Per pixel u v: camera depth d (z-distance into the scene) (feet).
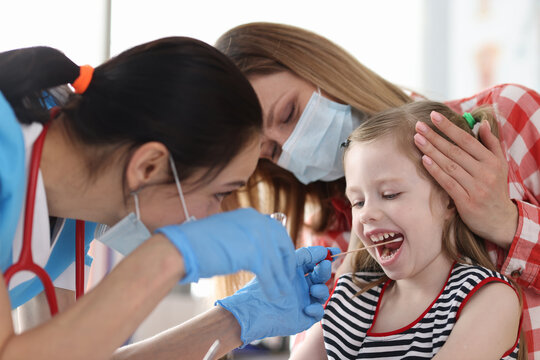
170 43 2.89
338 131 4.47
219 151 2.81
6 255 2.81
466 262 3.71
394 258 3.64
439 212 3.70
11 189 2.65
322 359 3.98
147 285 2.40
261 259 2.77
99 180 2.87
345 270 4.37
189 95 2.74
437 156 3.57
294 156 4.50
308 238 5.32
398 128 3.74
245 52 4.44
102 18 6.79
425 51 10.40
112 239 3.13
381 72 10.43
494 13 10.12
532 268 3.74
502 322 3.35
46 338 2.29
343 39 10.28
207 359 2.76
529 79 9.96
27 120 2.84
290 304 3.52
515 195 4.08
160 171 2.82
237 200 5.37
